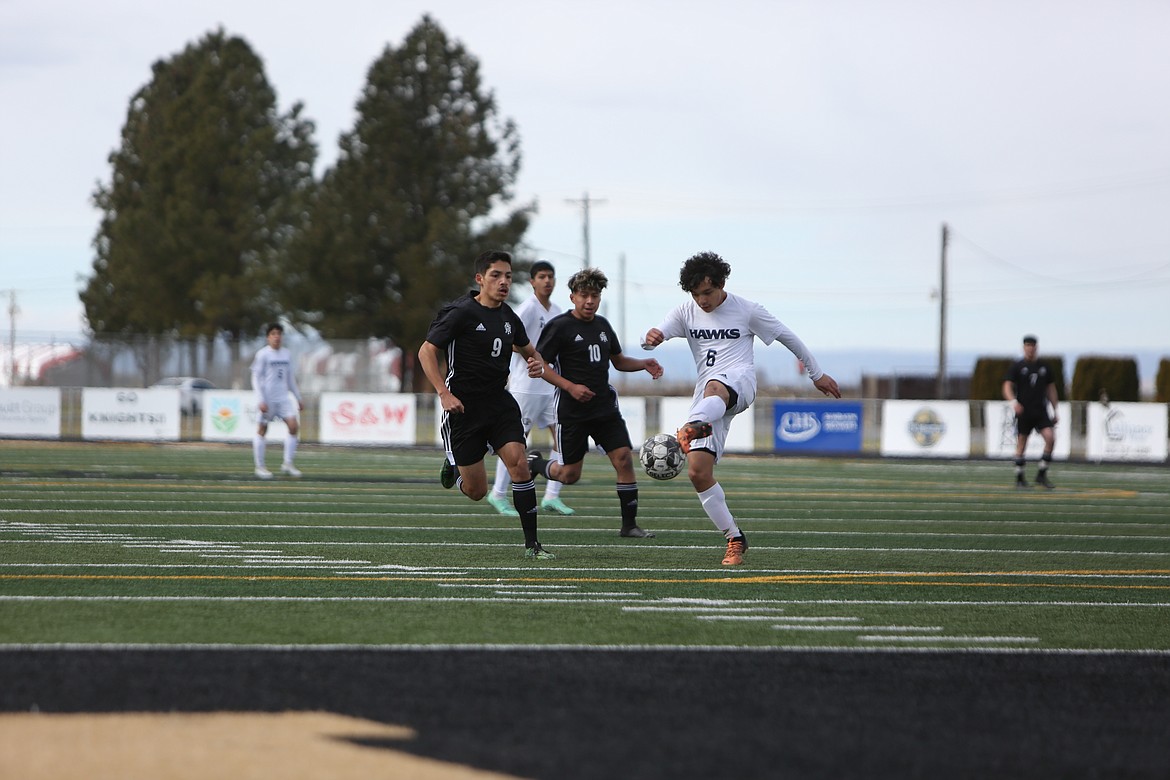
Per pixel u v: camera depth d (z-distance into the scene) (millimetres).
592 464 94312
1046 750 16109
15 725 15969
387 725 16391
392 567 32906
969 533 46125
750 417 112000
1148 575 34281
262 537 39875
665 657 21297
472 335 34312
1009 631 24922
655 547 39219
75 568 31562
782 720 17219
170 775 14062
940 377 166250
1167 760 15789
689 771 14664
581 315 42094
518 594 28422
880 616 26438
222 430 115875
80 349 140750
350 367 146875
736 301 35438
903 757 15570
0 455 91188
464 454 35438
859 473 87375
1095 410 107625
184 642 21766
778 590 29969
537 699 18031
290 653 20875
